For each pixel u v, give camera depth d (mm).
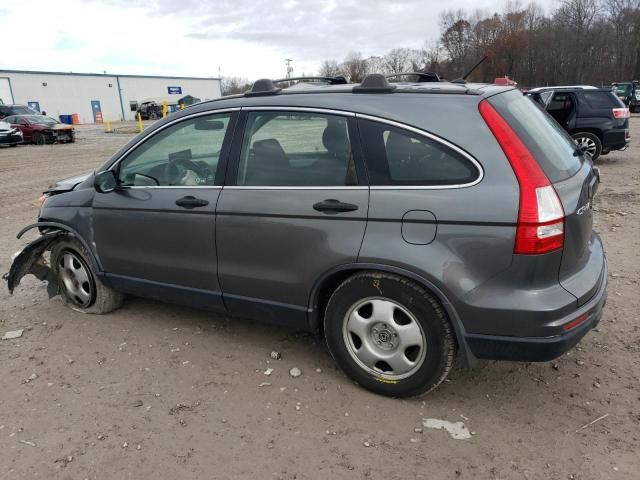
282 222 3049
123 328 4055
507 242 2508
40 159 18000
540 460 2543
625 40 59875
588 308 2668
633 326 3812
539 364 3371
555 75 61750
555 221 2488
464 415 2895
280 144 3117
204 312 4305
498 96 2889
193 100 59812
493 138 2586
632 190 8633
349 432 2785
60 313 4367
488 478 2447
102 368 3488
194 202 3365
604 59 61000
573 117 11242
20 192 10766
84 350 3734
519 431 2754
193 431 2830
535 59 61500
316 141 2998
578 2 60344
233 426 2863
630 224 6527
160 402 3096
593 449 2604
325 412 2955
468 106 2691
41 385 3309
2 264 5699
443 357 2787
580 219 2678
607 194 8406
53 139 25516
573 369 3301
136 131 35656
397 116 2793
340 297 3008
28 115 26125
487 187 2545
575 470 2471
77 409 3051
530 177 2500
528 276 2525
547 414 2881
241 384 3256
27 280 5184
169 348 3729
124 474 2537
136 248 3752
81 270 4238
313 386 3207
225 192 3273
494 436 2721
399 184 2740
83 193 4016
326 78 3615
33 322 4211
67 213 4078
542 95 11586
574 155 3129
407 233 2705
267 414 2955
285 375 3340
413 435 2746
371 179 2807
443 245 2631
